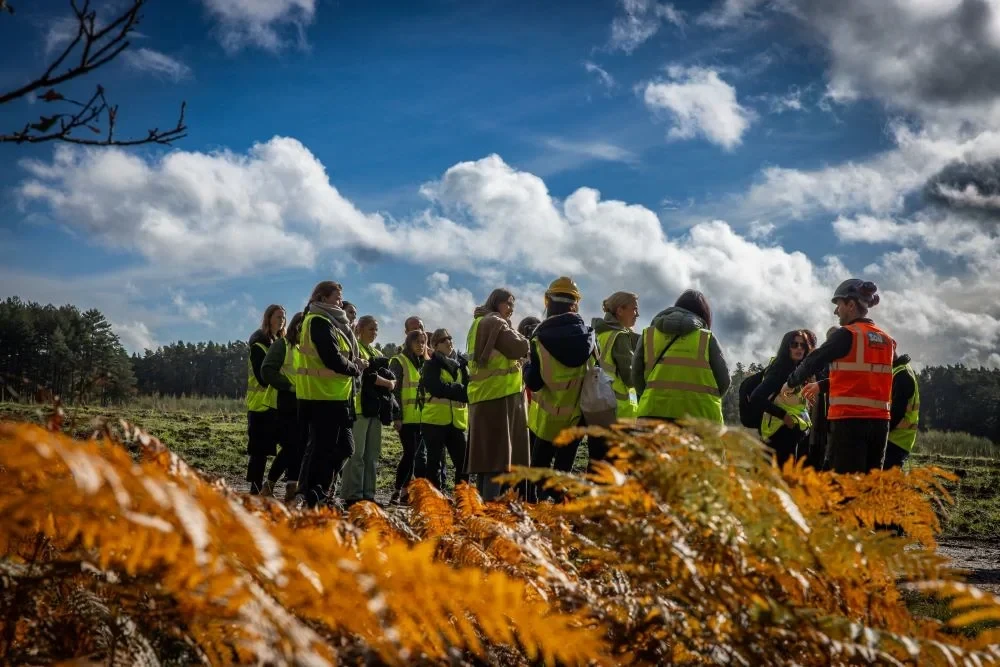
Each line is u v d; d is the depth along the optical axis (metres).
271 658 0.84
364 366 10.07
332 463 8.25
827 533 1.42
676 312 6.98
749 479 1.50
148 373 121.88
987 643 1.38
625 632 1.37
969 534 10.16
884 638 1.23
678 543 1.38
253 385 9.70
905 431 9.45
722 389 6.88
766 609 1.30
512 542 1.60
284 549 0.92
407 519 2.39
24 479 0.97
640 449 1.49
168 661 1.47
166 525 0.82
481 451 7.57
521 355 7.60
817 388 7.85
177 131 2.28
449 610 1.16
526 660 1.47
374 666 1.15
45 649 1.19
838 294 7.64
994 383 155.88
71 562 1.13
